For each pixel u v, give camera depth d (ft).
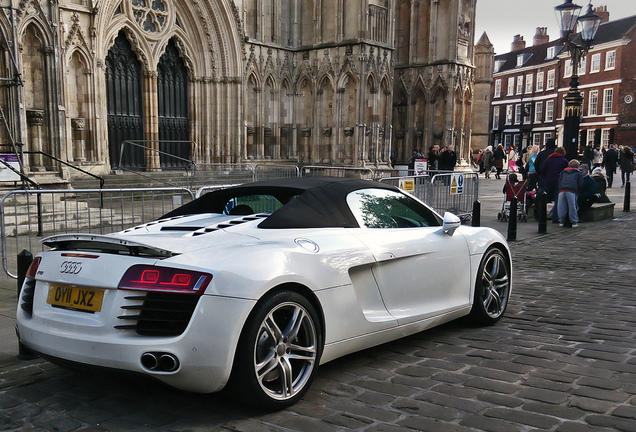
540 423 10.27
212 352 9.73
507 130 224.12
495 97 232.53
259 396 10.36
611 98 167.22
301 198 13.21
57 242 11.70
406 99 102.17
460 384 12.22
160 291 9.81
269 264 10.67
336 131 79.77
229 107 72.38
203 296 9.76
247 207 14.21
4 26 42.86
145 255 10.46
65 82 52.95
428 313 14.44
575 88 48.39
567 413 10.70
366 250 12.91
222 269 10.07
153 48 64.23
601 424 10.22
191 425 10.26
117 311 10.09
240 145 73.92
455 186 40.60
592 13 46.93
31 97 46.09
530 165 52.65
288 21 81.71
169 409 10.96
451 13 95.09
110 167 59.62
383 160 83.97
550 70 196.95
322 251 11.95
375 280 13.15
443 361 13.75
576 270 26.13
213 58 70.85
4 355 14.20
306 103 83.35
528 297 20.84
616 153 81.61
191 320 9.68
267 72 78.13
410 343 15.26
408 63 102.22
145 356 9.73
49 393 11.81
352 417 10.57
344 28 78.59
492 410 10.85
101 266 10.52
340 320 11.99
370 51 78.28
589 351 14.51
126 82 63.05
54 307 11.07
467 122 102.32
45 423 10.38
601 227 41.73
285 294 10.75
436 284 14.90
